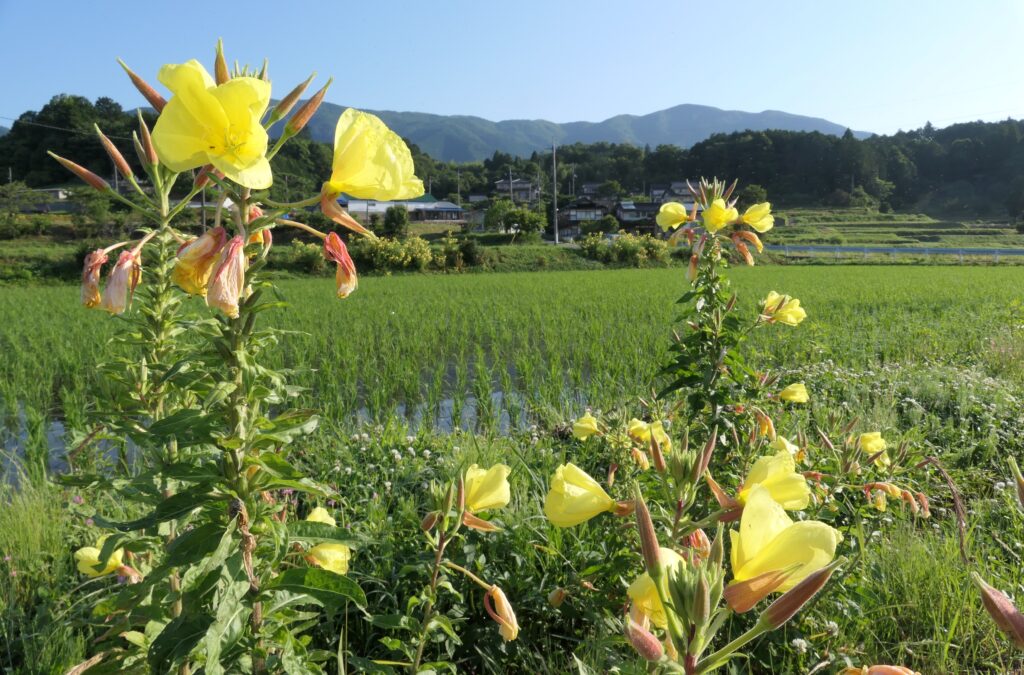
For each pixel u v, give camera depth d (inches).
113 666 83.9
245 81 57.1
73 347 442.0
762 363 397.7
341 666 82.1
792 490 61.6
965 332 515.2
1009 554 155.0
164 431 67.2
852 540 138.9
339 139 65.0
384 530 145.4
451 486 85.2
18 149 2834.6
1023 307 647.8
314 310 664.4
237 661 73.7
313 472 199.3
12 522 158.4
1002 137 4744.1
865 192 4719.5
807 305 722.8
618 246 1809.8
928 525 173.3
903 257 2010.3
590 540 135.1
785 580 39.1
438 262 1608.0
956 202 4579.2
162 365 75.8
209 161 59.1
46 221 1813.5
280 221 68.6
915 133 5974.4
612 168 5556.1
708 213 169.6
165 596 82.4
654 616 48.4
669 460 67.6
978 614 126.6
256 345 71.9
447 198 4564.5
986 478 211.0
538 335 573.6
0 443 289.3
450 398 387.5
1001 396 291.0
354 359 406.3
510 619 79.3
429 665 91.5
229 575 65.8
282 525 70.9
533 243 2455.7
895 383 322.0
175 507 70.2
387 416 286.8
